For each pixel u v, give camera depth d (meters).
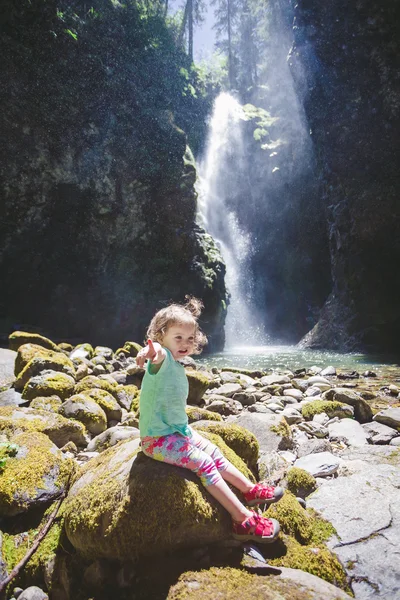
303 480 2.77
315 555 2.14
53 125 16.20
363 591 1.99
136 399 5.14
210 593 1.82
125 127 18.09
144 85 19.81
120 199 17.84
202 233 19.88
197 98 26.72
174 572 1.99
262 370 9.84
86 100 17.08
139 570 2.03
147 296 18.22
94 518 2.09
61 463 2.83
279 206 25.39
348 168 16.89
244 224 26.39
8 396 5.12
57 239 16.86
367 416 4.79
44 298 16.72
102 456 2.70
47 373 5.46
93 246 17.56
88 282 17.50
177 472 2.20
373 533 2.27
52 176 16.31
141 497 2.08
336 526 2.35
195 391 5.26
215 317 18.48
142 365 2.25
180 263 18.81
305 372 8.97
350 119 16.73
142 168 18.30
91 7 18.38
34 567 2.21
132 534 2.02
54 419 3.88
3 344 13.15
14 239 16.06
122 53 18.92
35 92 15.81
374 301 15.48
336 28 16.45
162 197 18.70
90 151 17.11
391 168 15.83
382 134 16.02
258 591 1.83
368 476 2.84
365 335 15.10
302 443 3.75
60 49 16.44
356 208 16.25
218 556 2.10
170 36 23.98
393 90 15.45
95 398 4.69
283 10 30.73
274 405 5.32
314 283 23.17
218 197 26.36
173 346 2.36
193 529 2.06
